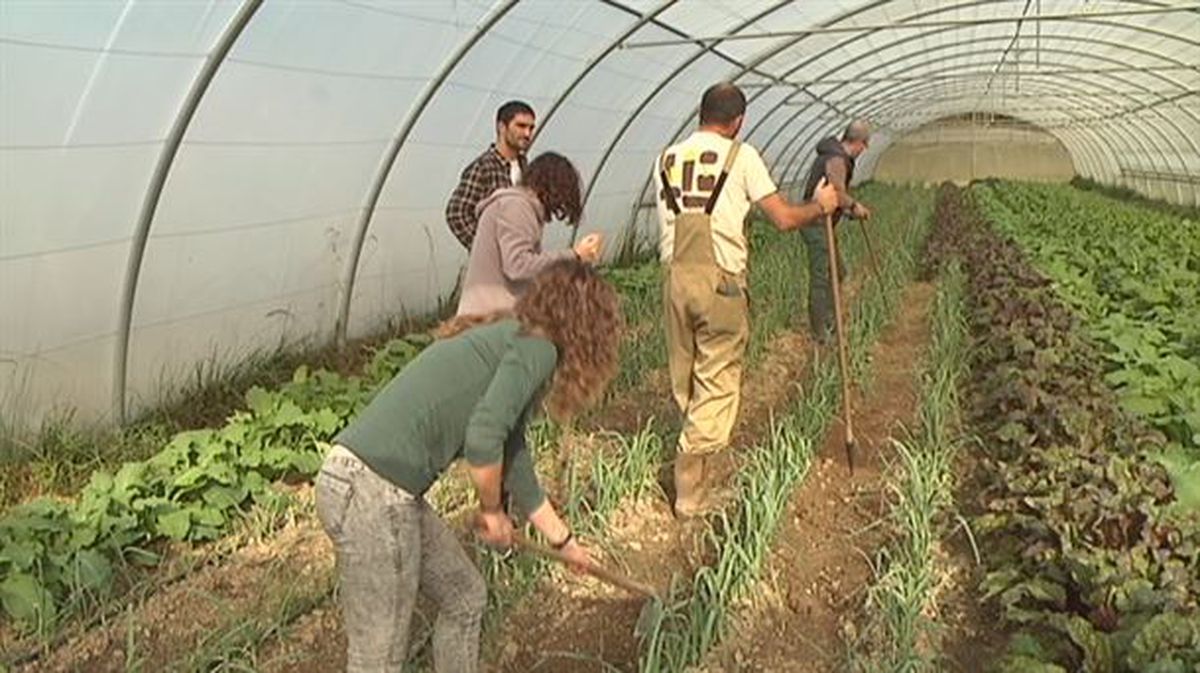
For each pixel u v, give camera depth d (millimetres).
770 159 20047
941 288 10469
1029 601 4406
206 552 4992
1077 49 17375
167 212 6195
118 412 6258
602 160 11805
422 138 8266
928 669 4031
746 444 6758
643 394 7566
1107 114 24656
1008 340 7715
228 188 6582
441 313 9531
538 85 9234
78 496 5234
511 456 3295
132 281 6109
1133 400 6414
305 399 6379
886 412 7492
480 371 3051
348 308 8352
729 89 5133
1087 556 4215
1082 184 32781
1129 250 12359
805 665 4297
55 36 4797
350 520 3000
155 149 5855
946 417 6723
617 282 10945
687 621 4262
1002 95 25609
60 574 4422
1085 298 9672
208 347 7023
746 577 4570
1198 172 22047
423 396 3025
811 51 13680
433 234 9172
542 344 3012
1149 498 4590
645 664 3990
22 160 5090
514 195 4574
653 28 9492
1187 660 3469
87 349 5992
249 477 5453
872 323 8914
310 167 7242
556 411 3139
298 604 4461
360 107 7324
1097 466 4973
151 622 4375
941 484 5543
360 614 3098
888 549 5145
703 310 5156
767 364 8680
